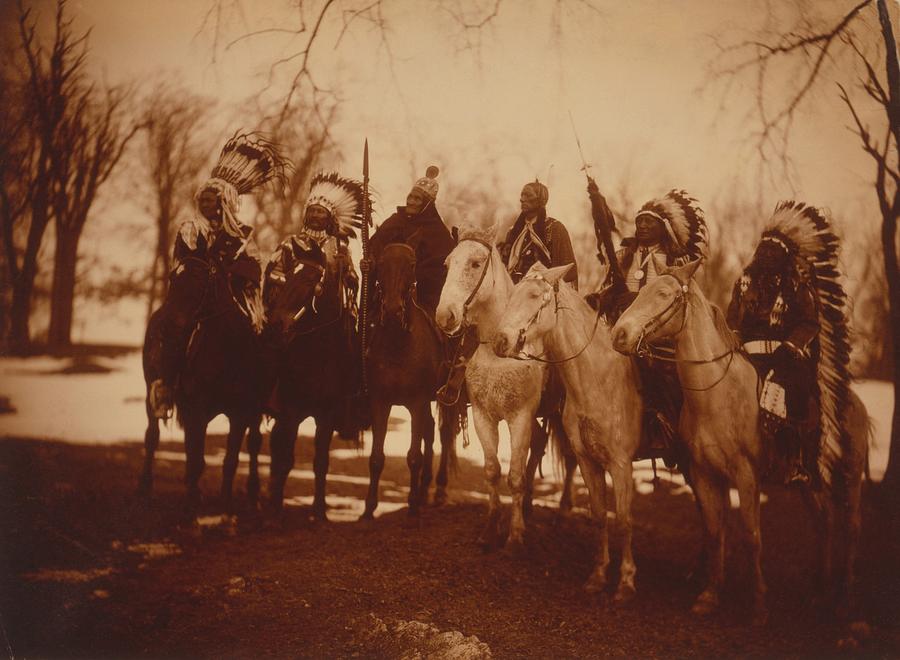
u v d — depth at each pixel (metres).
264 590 7.22
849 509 6.98
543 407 8.08
